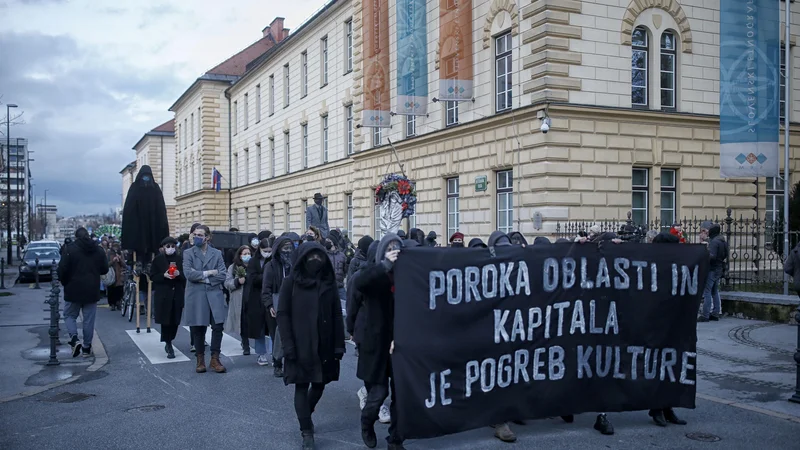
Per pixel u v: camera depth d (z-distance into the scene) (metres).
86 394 9.00
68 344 12.92
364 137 27.92
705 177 19.16
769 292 14.73
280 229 42.28
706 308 13.84
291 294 6.71
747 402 8.23
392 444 6.48
